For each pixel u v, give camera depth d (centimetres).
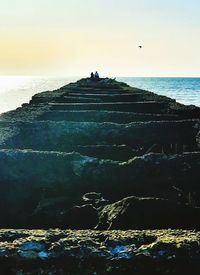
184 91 9956
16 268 542
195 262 542
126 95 3256
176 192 1098
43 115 2175
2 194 1110
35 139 1725
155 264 543
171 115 2212
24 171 1164
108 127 1806
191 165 1189
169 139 1798
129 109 2684
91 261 548
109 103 2705
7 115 2133
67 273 540
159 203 867
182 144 1766
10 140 1552
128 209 859
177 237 582
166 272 536
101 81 5216
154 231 626
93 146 1560
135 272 538
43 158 1189
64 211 972
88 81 5362
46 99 3034
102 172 1156
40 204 1028
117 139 1769
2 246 558
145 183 1137
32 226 958
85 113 2203
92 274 538
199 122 1884
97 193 1082
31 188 1133
